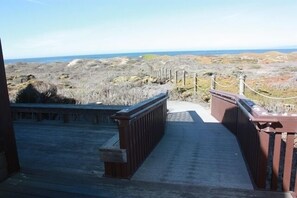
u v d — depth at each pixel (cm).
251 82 1198
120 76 1655
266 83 1177
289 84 1144
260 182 285
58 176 333
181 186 302
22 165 373
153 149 454
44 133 550
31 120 675
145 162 390
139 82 1438
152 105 424
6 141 331
